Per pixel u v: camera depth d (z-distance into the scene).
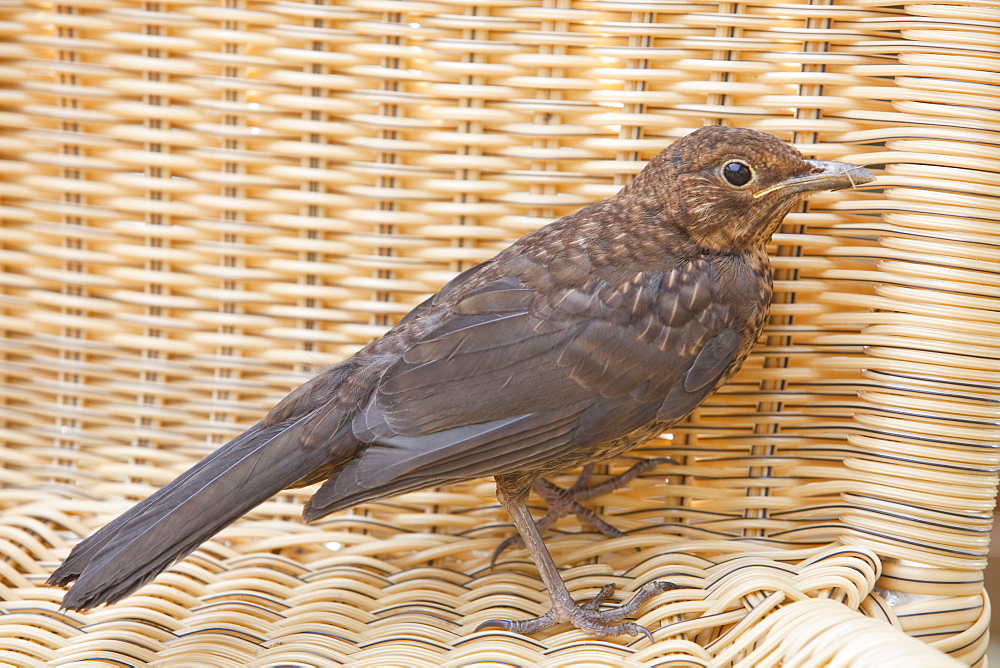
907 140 0.85
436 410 0.84
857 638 0.79
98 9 0.88
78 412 0.90
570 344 0.84
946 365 0.85
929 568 0.85
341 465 0.85
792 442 0.87
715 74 0.86
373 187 0.88
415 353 0.84
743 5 0.86
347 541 0.88
